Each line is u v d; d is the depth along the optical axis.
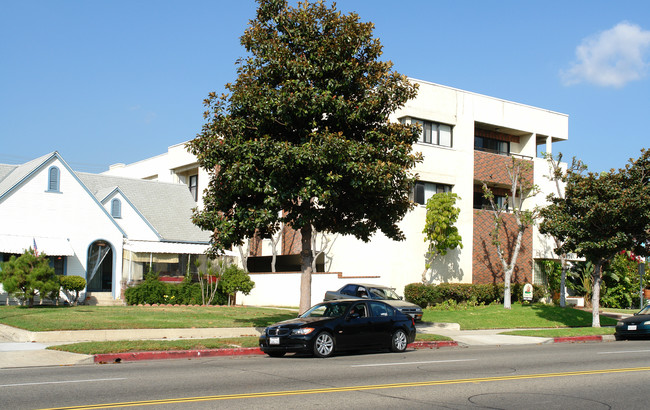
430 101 33.47
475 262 34.34
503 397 9.45
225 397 9.15
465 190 34.25
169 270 33.19
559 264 38.16
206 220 18.61
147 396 9.21
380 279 31.59
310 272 19.83
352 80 18.34
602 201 23.55
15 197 28.62
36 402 8.69
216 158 18.33
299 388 10.07
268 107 17.48
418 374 11.90
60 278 27.84
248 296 34.88
